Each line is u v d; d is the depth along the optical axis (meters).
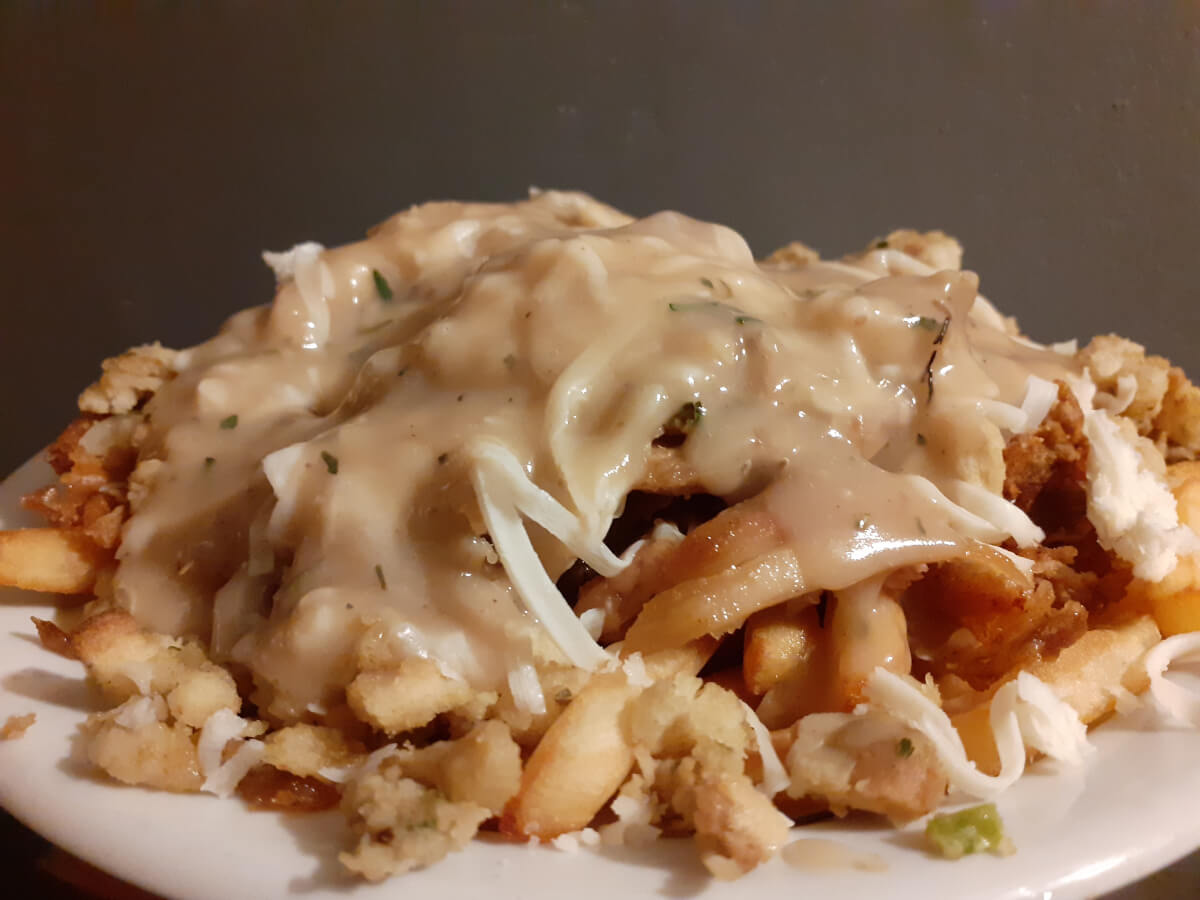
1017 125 0.33
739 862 0.10
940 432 0.15
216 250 0.38
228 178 0.37
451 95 0.36
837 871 0.10
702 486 0.14
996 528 0.14
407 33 0.35
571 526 0.13
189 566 0.15
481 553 0.13
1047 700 0.12
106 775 0.12
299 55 0.36
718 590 0.13
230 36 0.36
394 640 0.13
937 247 0.23
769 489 0.14
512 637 0.13
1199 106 0.31
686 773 0.11
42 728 0.13
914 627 0.15
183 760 0.12
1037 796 0.11
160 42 0.36
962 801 0.12
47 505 0.18
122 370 0.18
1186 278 0.32
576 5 0.34
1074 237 0.34
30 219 0.39
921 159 0.34
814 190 0.35
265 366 0.17
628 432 0.14
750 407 0.14
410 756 0.12
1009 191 0.34
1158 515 0.15
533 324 0.15
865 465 0.14
